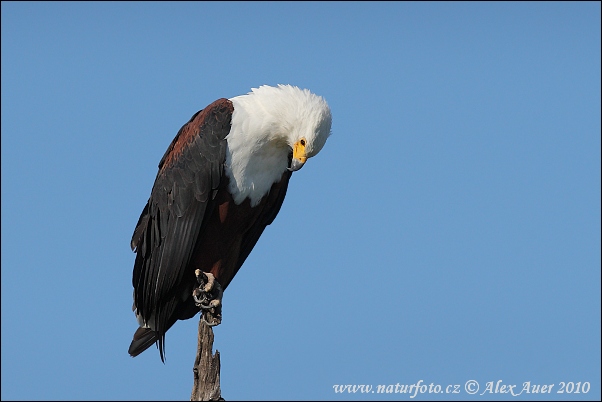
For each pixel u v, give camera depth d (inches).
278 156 459.5
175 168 454.0
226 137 440.1
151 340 491.2
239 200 451.8
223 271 480.7
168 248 451.8
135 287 476.7
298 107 439.5
